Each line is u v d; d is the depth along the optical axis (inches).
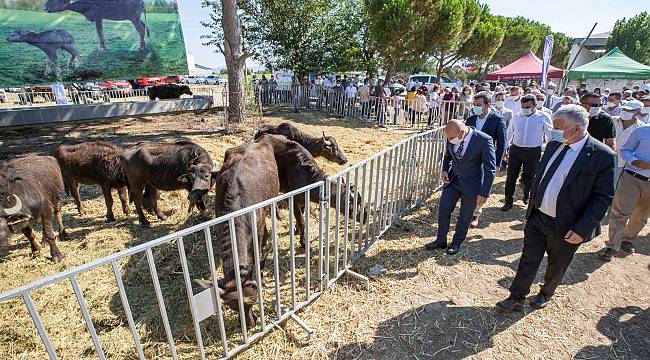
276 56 762.2
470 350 116.5
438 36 674.2
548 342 119.3
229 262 112.7
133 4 460.8
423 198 237.3
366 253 173.2
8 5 379.9
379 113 520.4
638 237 189.0
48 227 166.6
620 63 547.5
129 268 159.2
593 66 558.9
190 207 175.8
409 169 208.7
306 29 724.7
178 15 506.0
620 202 158.6
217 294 100.9
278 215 208.7
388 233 194.1
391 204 192.1
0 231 144.1
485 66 1578.5
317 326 126.3
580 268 160.1
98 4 434.3
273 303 137.6
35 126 478.3
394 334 123.0
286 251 176.6
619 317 130.2
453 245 172.4
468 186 161.9
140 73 487.5
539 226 121.6
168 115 589.6
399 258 169.0
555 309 134.0
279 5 697.6
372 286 148.9
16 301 138.6
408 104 514.3
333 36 746.2
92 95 692.7
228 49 452.4
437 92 517.7
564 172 111.8
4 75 392.2
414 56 681.0
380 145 383.9
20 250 180.4
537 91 326.6
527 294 132.1
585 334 122.5
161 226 205.5
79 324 127.6
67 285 148.8
